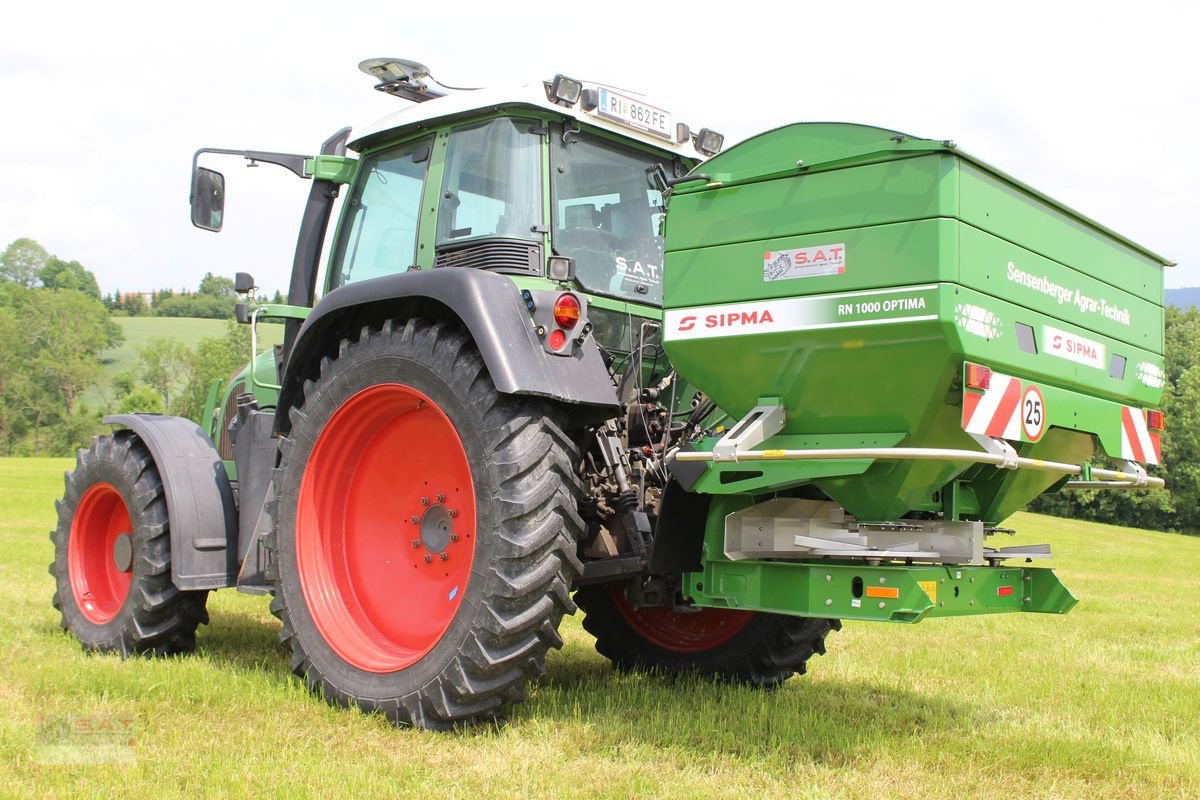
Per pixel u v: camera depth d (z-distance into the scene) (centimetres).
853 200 352
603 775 341
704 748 383
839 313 352
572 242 455
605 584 522
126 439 573
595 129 470
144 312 14175
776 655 511
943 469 373
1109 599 1095
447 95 479
